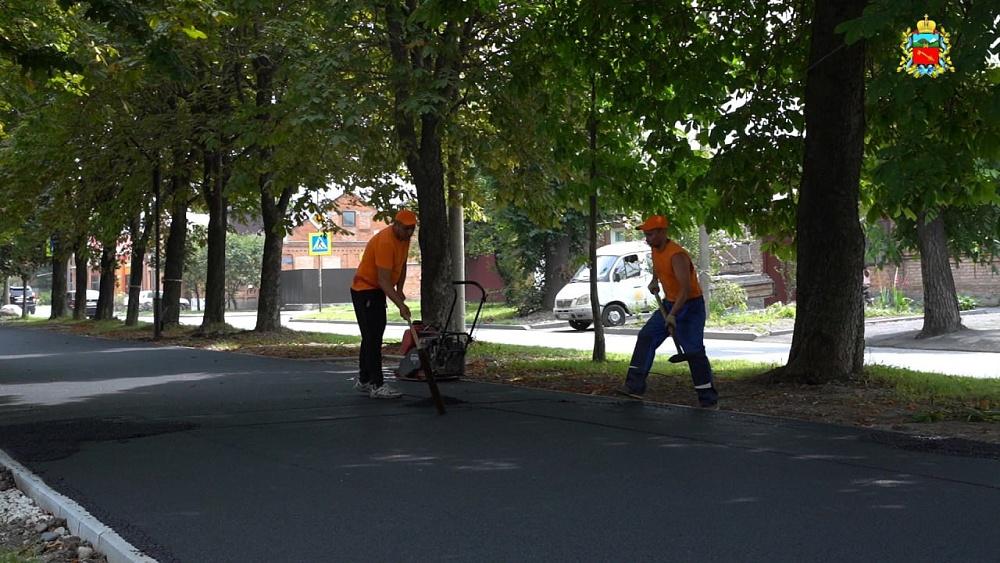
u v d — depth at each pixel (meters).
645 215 15.00
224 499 5.82
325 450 7.44
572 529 5.00
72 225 29.09
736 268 39.91
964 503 5.44
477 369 14.66
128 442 7.92
